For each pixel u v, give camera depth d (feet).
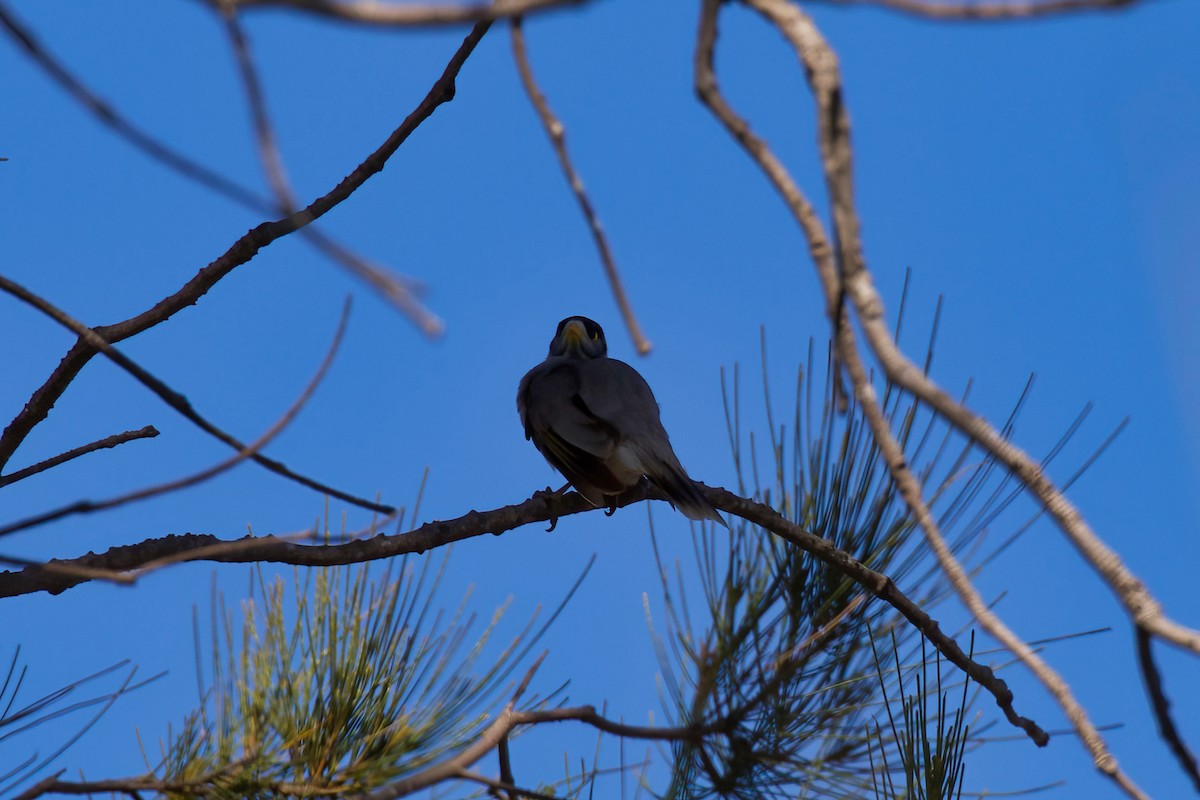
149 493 13.74
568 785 21.29
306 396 14.20
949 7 7.89
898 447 9.82
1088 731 10.67
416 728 20.93
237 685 21.04
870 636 23.43
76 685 18.44
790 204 9.21
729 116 9.50
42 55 8.70
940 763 19.48
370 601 21.50
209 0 7.60
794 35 8.67
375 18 7.57
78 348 20.86
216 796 19.61
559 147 15.14
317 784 20.07
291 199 8.09
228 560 21.48
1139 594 8.64
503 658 21.59
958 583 10.33
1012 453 8.67
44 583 20.16
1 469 21.59
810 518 25.17
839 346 9.06
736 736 24.47
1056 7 7.68
